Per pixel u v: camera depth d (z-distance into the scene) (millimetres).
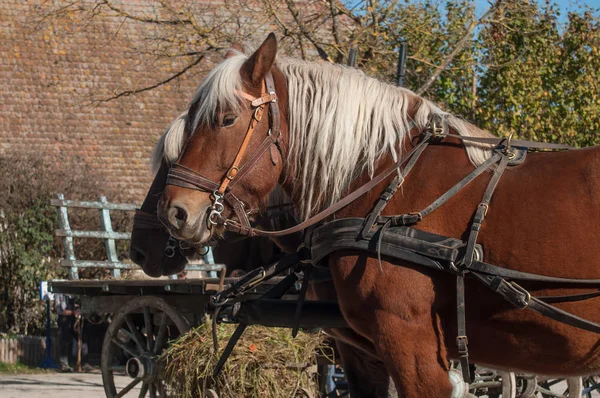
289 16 11688
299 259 3908
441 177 3393
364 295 3367
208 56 11438
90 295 7332
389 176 3492
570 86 12055
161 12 11938
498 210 3252
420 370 3262
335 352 5559
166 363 5496
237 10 11078
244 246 6230
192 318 6383
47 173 13461
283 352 5152
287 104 3699
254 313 4086
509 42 11820
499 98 12000
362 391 4172
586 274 3078
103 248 13195
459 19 11219
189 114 3705
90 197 13719
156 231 5508
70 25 17078
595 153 3225
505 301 3219
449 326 3324
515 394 5824
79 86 16688
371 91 3643
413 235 3297
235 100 3547
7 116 15883
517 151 3414
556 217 3156
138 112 16641
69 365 11969
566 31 12266
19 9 17547
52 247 13352
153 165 5035
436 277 3287
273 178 3641
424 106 3627
